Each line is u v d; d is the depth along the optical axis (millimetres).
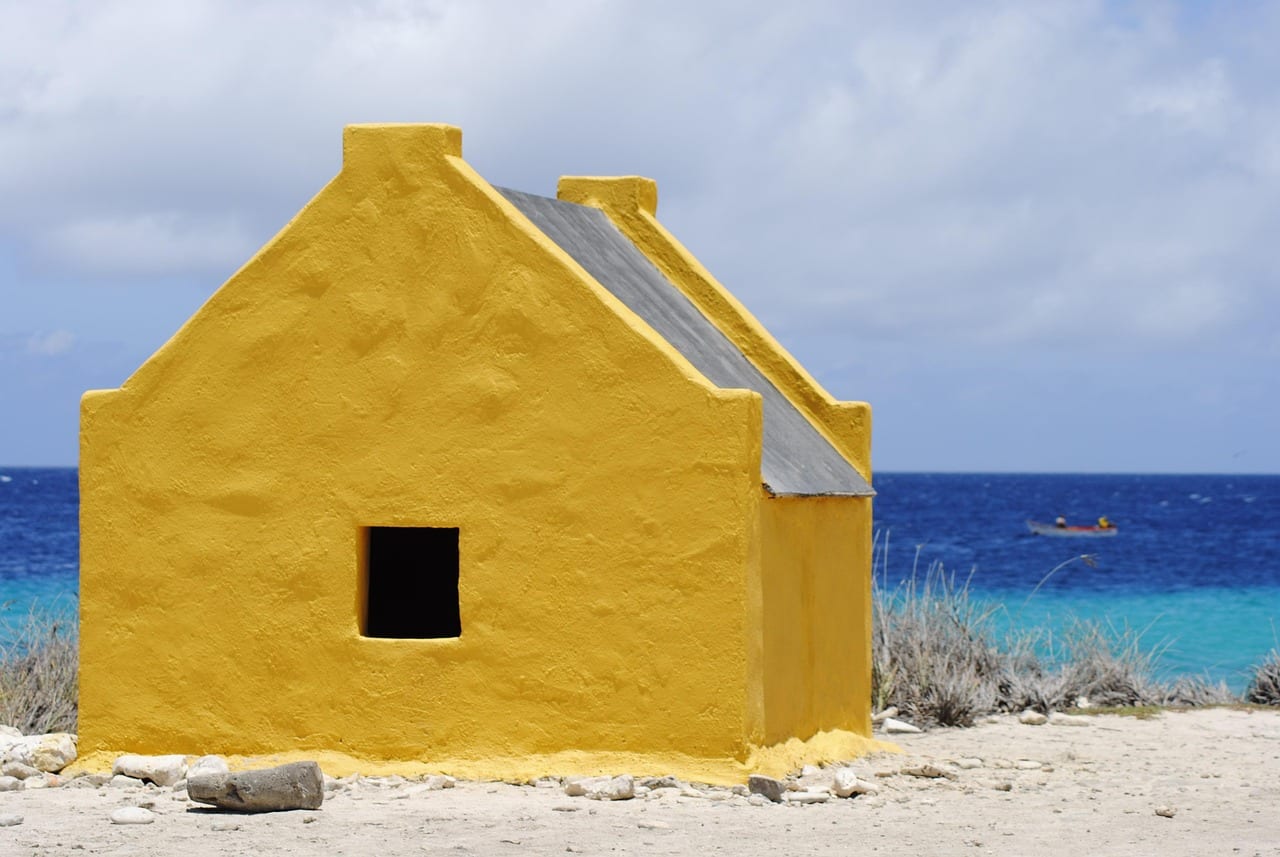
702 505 10898
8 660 16062
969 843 9336
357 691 11438
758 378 13594
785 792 10703
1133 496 119688
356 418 11500
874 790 11109
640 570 11000
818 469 12562
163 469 11789
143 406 11828
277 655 11570
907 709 16172
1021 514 88875
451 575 14188
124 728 11812
